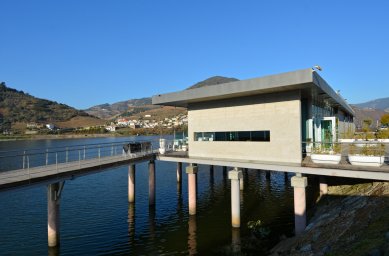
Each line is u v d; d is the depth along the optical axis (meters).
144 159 22.56
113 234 18.16
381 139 22.78
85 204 25.27
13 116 186.00
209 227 18.81
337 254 9.81
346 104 32.38
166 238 17.34
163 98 21.38
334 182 20.19
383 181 14.50
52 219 15.34
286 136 16.86
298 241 13.34
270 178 33.38
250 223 18.52
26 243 16.81
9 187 12.06
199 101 21.20
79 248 16.11
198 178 36.16
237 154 19.23
